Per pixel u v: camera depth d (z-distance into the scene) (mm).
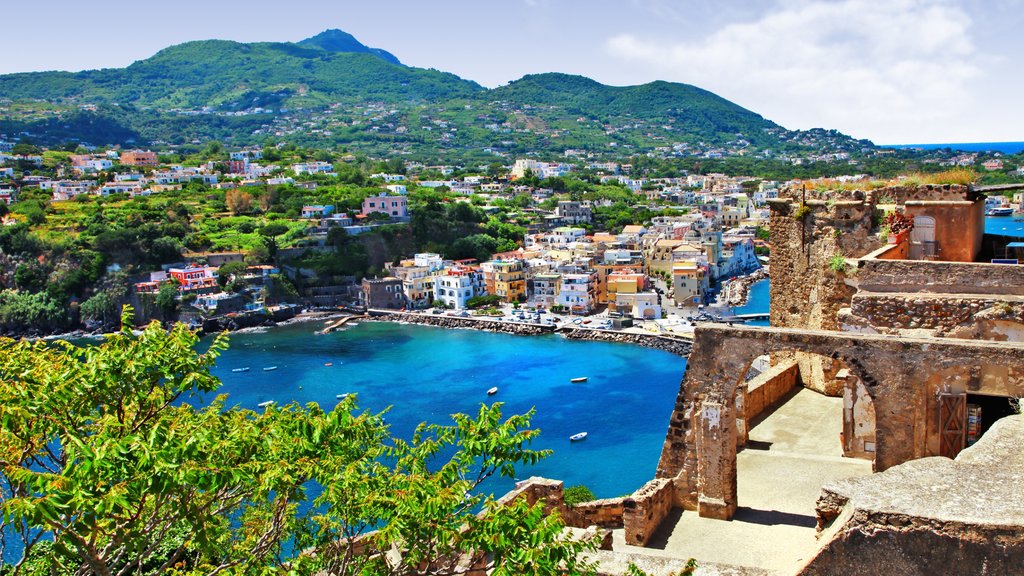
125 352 19672
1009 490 14766
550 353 166125
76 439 15875
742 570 18219
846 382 29094
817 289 34938
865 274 28547
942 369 21656
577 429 114875
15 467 15547
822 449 30156
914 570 14195
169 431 17047
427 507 16797
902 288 27938
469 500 18938
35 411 17562
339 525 20703
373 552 21578
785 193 37031
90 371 18734
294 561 18906
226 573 18656
